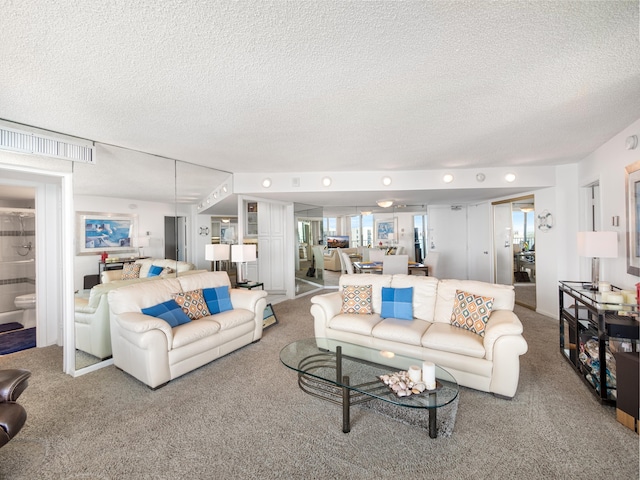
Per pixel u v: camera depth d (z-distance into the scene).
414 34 1.45
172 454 1.75
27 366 2.98
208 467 1.65
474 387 2.38
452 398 1.77
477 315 2.72
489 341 2.35
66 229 2.89
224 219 4.73
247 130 2.80
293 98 2.15
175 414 2.13
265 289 5.80
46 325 3.50
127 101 2.15
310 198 5.57
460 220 6.78
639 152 2.64
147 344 2.41
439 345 2.56
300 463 1.67
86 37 1.42
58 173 2.84
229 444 1.82
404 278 3.44
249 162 4.07
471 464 1.64
